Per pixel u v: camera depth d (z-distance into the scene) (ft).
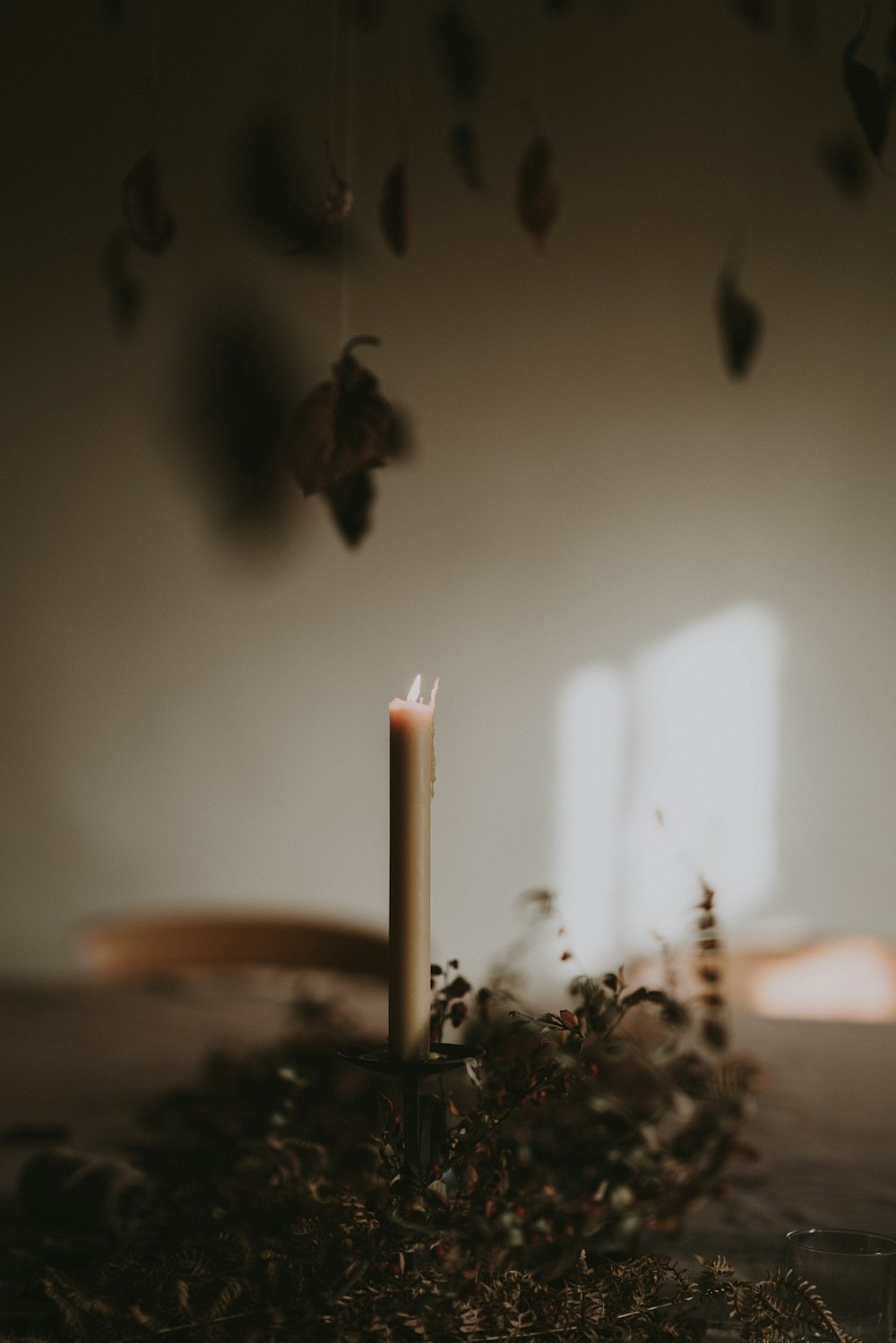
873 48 8.57
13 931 9.14
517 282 8.86
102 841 9.12
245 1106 3.00
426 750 1.79
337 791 9.00
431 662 8.94
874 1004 6.19
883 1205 2.75
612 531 8.84
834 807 8.73
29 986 5.40
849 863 8.71
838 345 8.72
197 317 9.01
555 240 8.84
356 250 8.90
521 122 8.81
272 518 9.02
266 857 9.04
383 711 8.96
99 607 9.13
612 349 8.83
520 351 8.87
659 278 8.80
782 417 8.76
